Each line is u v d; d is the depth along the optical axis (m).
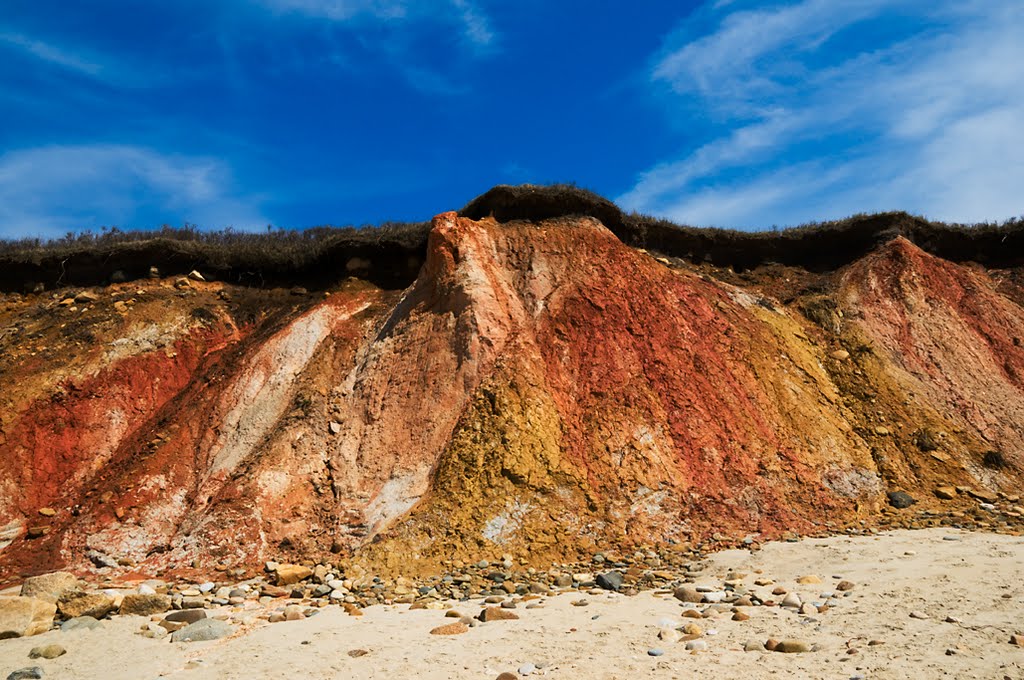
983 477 16.64
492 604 10.70
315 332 19.06
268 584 12.17
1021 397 19.25
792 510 14.80
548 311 18.17
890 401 18.62
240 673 7.96
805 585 10.33
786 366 18.78
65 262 21.64
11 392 16.75
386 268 22.22
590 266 19.50
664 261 22.38
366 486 14.84
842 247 24.42
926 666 6.69
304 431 15.91
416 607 10.65
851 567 11.09
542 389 16.22
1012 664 6.54
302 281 22.61
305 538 13.92
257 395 17.31
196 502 14.91
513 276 19.23
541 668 7.57
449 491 13.89
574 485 14.36
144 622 10.37
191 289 21.50
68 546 13.77
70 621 10.17
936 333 20.80
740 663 7.28
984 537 12.80
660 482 14.81
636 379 16.91
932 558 11.19
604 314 18.25
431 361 16.84
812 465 15.97
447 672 7.63
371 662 8.11
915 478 16.42
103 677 8.13
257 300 21.53
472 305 17.42
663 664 7.44
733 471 15.36
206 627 9.70
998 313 21.80
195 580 12.53
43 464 15.82
